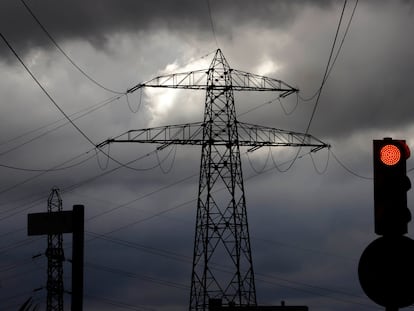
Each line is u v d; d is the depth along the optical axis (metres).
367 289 12.85
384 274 12.82
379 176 13.30
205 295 68.19
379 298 12.79
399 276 12.80
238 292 68.44
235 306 68.19
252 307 68.31
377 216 13.14
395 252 12.90
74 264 28.95
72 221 29.14
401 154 13.30
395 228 13.03
